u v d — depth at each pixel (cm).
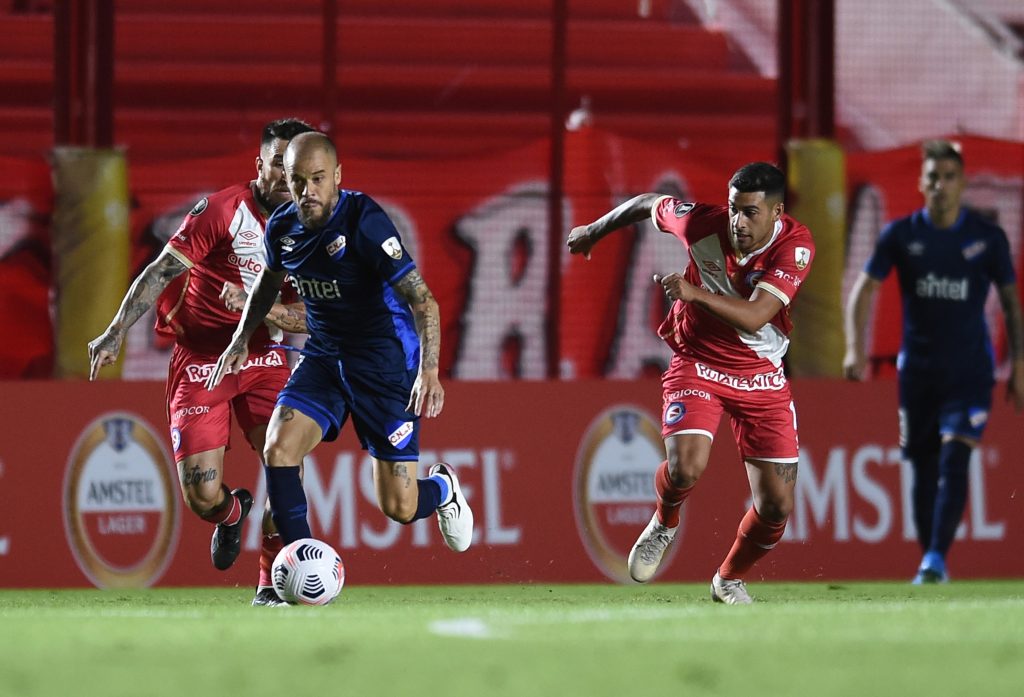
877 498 3247
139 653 1245
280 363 2367
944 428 3044
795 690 1015
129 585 3023
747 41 4991
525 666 1141
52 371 3562
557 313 3619
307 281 1933
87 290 3466
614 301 3647
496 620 1568
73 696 998
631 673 1102
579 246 2386
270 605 2127
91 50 3497
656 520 2255
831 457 3238
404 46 4775
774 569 3180
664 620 1556
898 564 3231
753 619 1565
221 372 2030
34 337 3591
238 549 2469
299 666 1150
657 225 2264
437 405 1875
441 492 2184
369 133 4500
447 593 2741
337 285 1920
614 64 4884
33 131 4369
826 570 3195
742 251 2150
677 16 4988
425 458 3114
